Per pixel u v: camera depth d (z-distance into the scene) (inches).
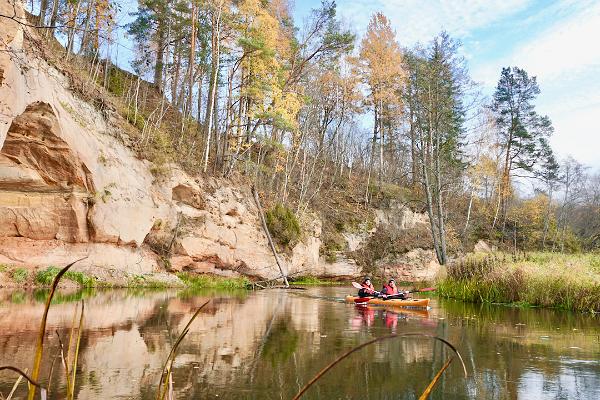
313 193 1349.7
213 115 1030.4
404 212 1502.2
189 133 1034.7
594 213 2148.1
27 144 567.5
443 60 919.7
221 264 873.5
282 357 243.6
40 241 591.5
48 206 592.1
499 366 238.2
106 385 180.9
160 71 1175.6
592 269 597.6
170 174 797.9
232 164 995.3
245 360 234.2
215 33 919.7
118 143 724.0
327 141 1605.6
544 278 560.4
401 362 241.4
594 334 346.0
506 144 1675.7
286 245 1058.7
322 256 1245.7
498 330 361.1
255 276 944.3
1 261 548.7
